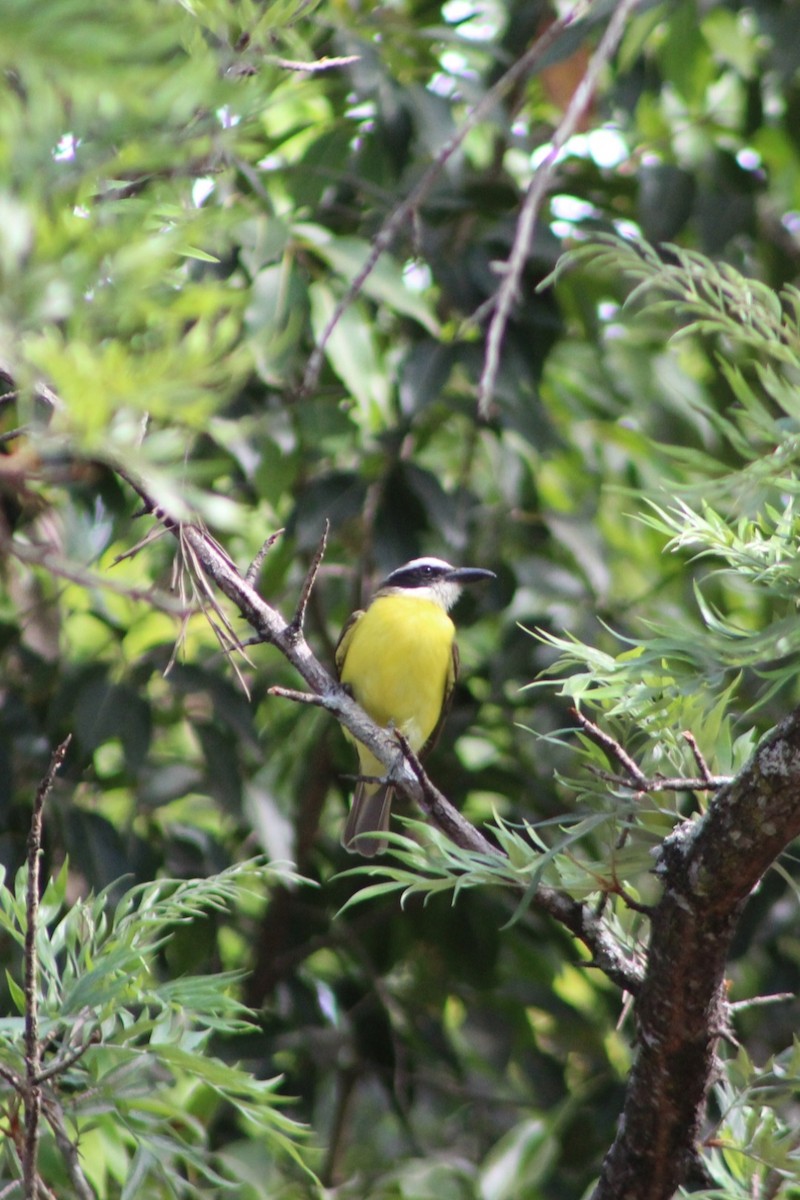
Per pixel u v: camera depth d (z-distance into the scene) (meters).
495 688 9.88
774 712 9.30
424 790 5.50
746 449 4.08
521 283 9.49
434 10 9.95
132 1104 4.71
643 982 4.82
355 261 8.34
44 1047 4.49
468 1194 8.98
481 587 10.62
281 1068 10.23
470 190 9.73
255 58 2.96
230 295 2.25
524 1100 10.66
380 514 9.56
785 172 11.66
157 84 2.07
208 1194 6.92
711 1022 4.75
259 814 9.27
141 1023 4.66
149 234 2.59
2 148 2.12
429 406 9.35
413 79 9.42
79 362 2.07
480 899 10.37
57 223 2.21
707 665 4.56
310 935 10.66
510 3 10.64
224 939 11.63
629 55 8.40
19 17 1.87
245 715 9.10
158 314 2.23
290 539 9.71
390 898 10.62
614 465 11.07
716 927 4.59
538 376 9.42
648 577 11.65
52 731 9.16
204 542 5.79
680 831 4.75
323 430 9.17
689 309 4.11
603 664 4.84
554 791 10.25
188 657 9.55
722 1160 5.14
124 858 8.84
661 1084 4.81
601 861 4.93
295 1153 4.83
